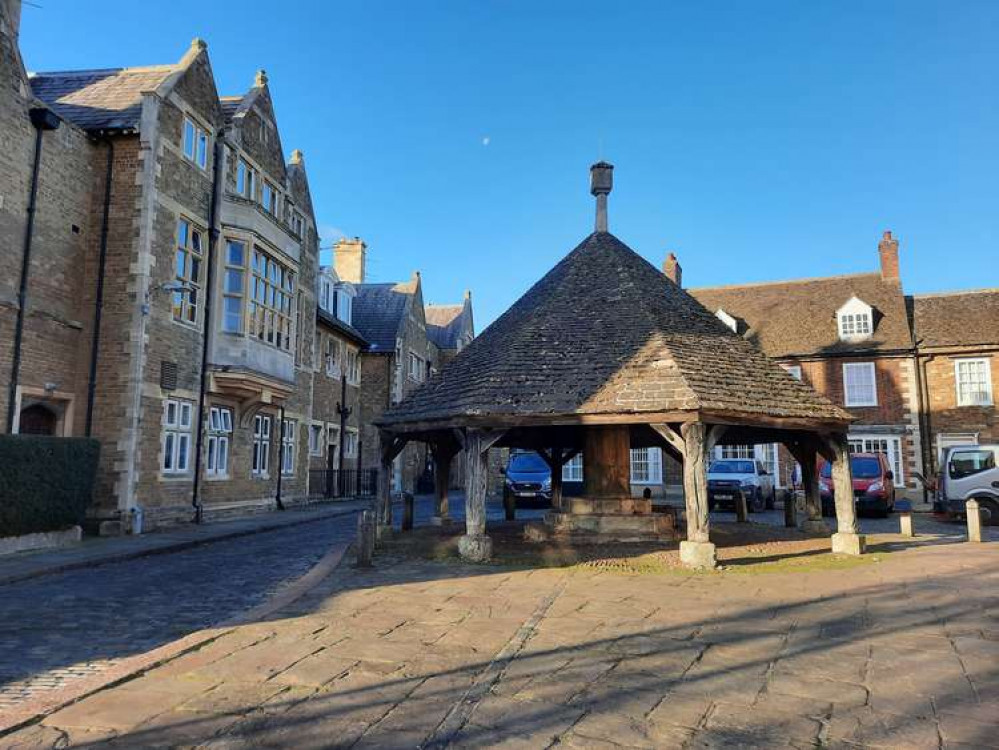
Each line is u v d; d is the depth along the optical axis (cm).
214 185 1744
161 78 1717
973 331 2747
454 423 1092
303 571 1031
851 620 673
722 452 2936
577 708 453
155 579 967
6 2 1311
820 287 3216
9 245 1296
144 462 1473
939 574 916
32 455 1162
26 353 1330
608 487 1286
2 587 902
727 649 579
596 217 1510
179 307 1611
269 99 2036
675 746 395
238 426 1864
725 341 1228
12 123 1310
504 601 759
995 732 411
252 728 425
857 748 392
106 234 1498
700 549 952
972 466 1823
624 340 1141
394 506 2461
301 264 2377
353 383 3053
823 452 1228
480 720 435
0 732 419
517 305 1462
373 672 528
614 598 770
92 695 482
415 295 3738
